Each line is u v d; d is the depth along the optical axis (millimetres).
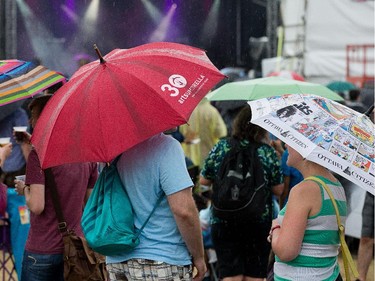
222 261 10781
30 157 8398
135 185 7008
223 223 10602
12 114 13602
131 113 6551
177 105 6570
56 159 6562
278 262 6723
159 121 6496
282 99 6855
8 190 11289
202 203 13016
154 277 6992
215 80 6855
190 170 13180
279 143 12547
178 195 6902
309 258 6535
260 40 36156
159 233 7016
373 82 21594
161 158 6961
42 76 8945
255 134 10492
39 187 8359
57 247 8539
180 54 7086
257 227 10500
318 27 26141
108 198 7020
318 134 6422
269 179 10484
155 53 7020
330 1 25859
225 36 36344
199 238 7055
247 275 10844
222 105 17125
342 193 6711
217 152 10625
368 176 6289
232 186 10305
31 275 8648
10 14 31875
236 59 36969
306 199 6492
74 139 6559
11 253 11641
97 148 6480
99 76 6812
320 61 26266
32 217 8633
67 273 8398
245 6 37781
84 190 8641
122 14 32250
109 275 7281
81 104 6672
